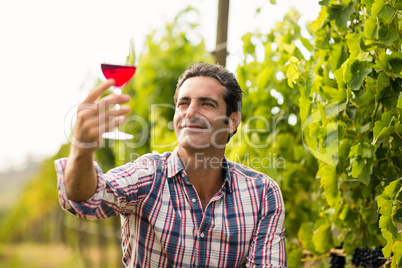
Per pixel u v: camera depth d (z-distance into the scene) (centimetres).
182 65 530
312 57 250
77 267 956
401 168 193
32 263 1145
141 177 168
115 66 176
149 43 544
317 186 269
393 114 187
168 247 167
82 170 132
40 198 1098
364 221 225
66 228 1006
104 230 763
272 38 291
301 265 271
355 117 213
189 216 169
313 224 257
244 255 174
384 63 185
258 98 301
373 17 188
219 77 172
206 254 169
